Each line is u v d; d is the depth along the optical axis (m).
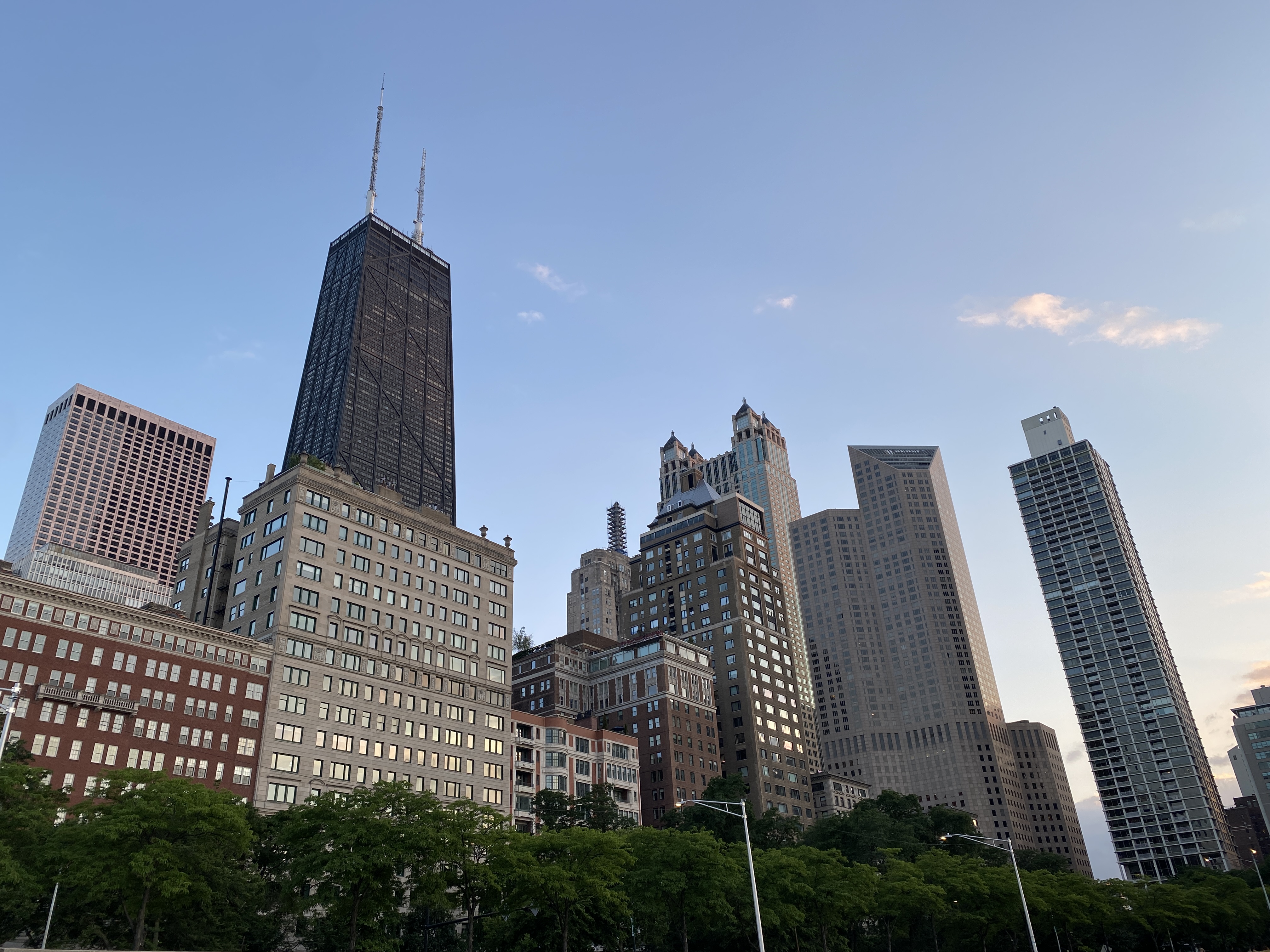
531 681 186.25
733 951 94.50
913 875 100.06
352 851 62.19
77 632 96.19
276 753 107.50
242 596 122.88
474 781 129.00
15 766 66.19
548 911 75.88
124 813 60.62
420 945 90.25
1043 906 99.88
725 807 129.62
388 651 125.12
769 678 196.50
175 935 70.25
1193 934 133.00
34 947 63.62
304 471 125.12
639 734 173.75
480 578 143.88
